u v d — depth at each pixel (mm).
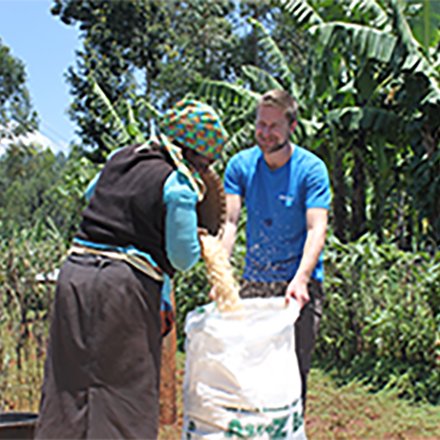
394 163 9812
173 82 23344
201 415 2426
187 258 2309
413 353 6098
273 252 3301
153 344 2291
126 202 2285
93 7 23500
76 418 2191
